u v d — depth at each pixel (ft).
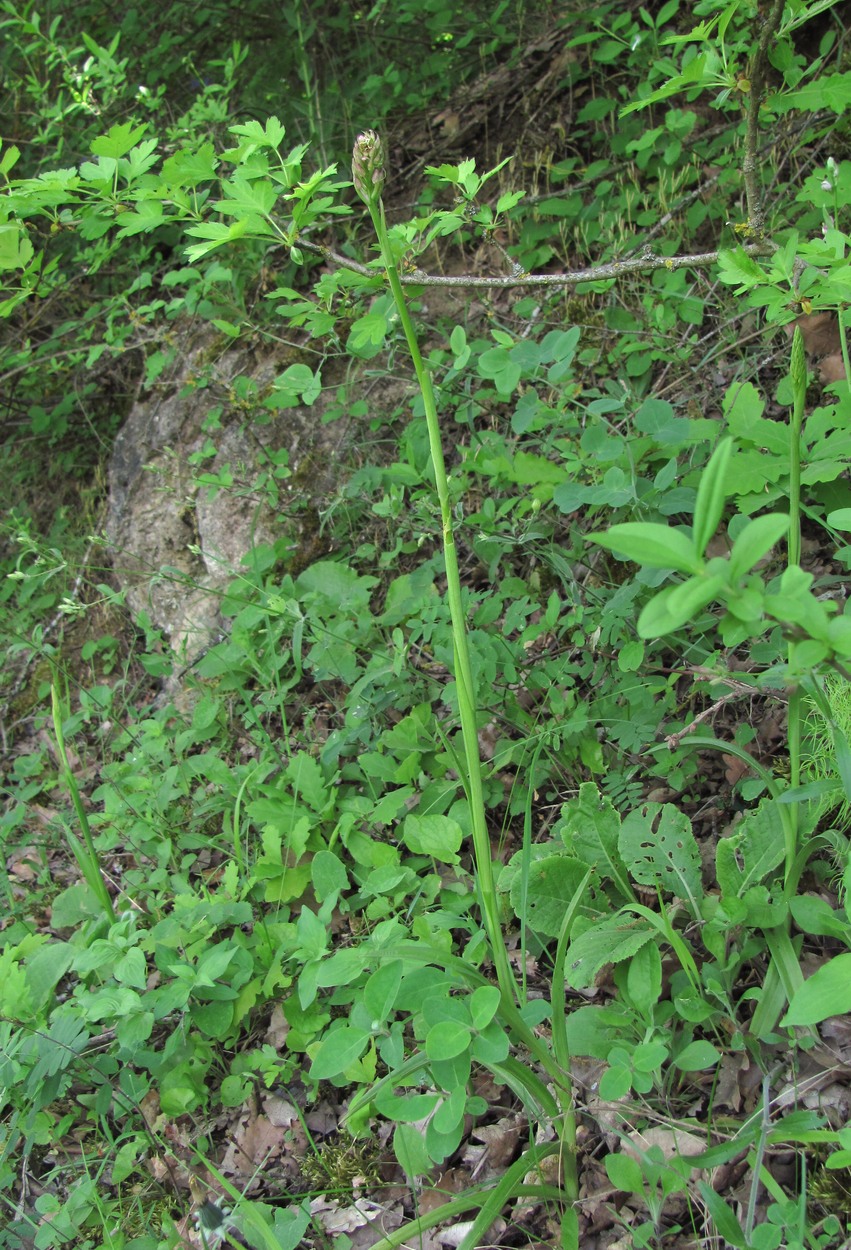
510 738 8.72
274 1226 5.99
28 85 14.57
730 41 9.31
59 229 6.27
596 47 13.12
